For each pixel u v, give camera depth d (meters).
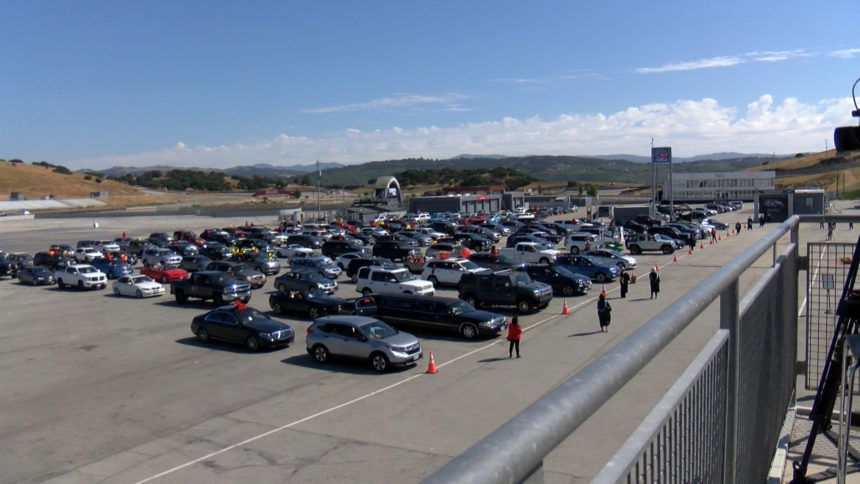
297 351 24.94
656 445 2.38
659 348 2.29
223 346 25.92
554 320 29.62
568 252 57.78
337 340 22.48
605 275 40.34
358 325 22.53
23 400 19.20
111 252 60.41
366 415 17.16
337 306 30.05
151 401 18.86
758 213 86.50
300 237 66.12
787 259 6.21
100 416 17.59
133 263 58.09
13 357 24.64
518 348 23.14
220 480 13.24
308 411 17.58
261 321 25.80
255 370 22.16
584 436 14.14
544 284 33.16
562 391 1.75
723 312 3.54
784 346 6.05
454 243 64.56
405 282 35.84
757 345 4.48
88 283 42.28
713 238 63.56
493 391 19.05
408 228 78.94
